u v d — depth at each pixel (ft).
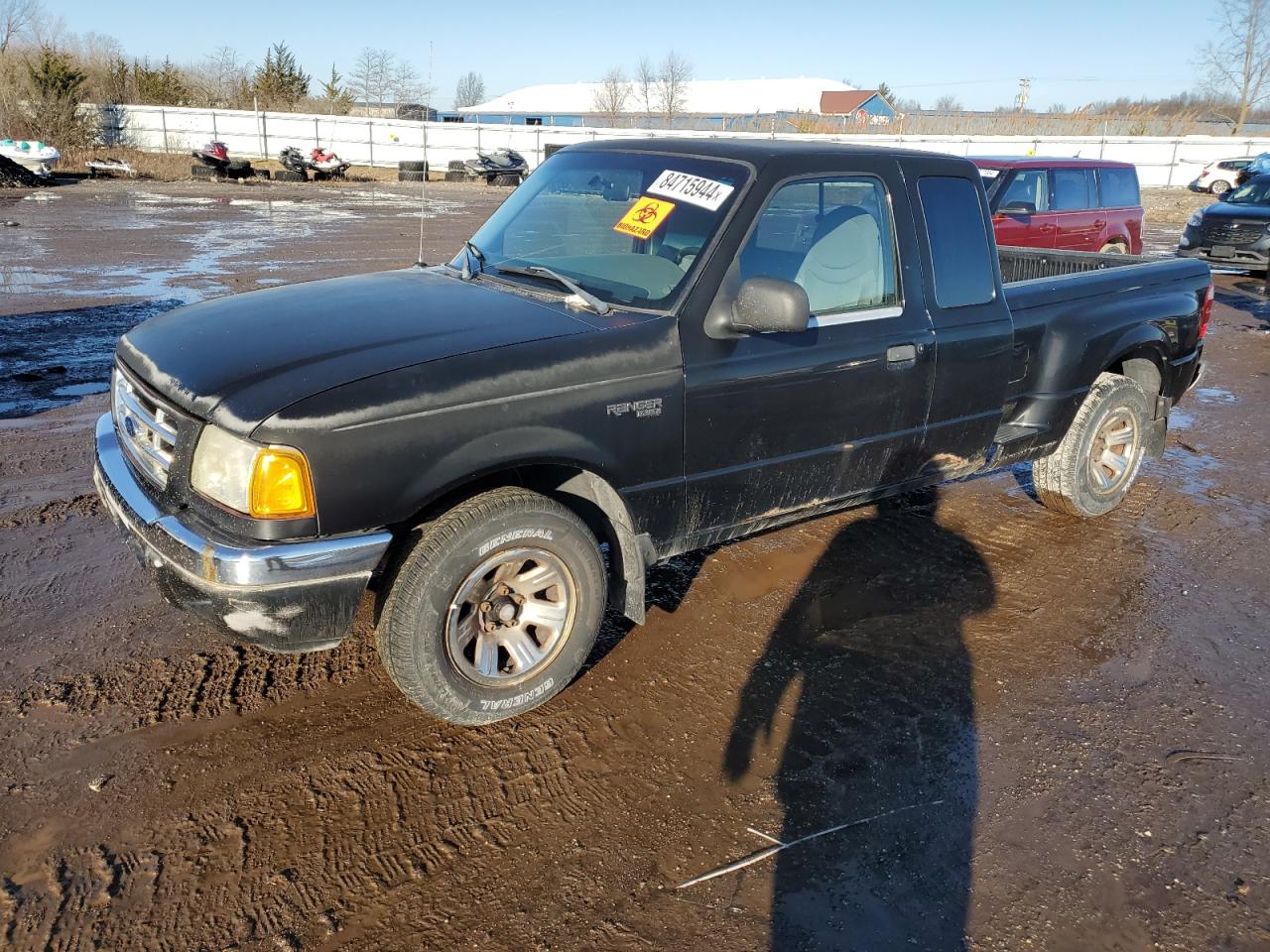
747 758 10.24
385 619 9.50
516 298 11.21
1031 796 9.82
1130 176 41.93
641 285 11.21
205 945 7.54
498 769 9.88
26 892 7.95
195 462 8.99
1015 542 16.22
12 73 119.65
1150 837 9.31
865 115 171.53
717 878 8.56
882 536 16.24
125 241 49.55
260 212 68.33
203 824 8.86
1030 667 12.28
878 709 11.22
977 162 39.29
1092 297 16.02
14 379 23.22
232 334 10.07
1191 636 13.23
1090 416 16.19
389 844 8.75
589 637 10.81
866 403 12.60
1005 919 8.24
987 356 14.01
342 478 8.67
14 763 9.50
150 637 11.92
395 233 57.98
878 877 8.65
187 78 168.66
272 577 8.54
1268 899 8.57
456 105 224.94
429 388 9.08
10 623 12.02
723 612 13.34
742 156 11.82
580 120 214.90
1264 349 33.63
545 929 7.91
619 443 10.38
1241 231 49.11
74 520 15.16
